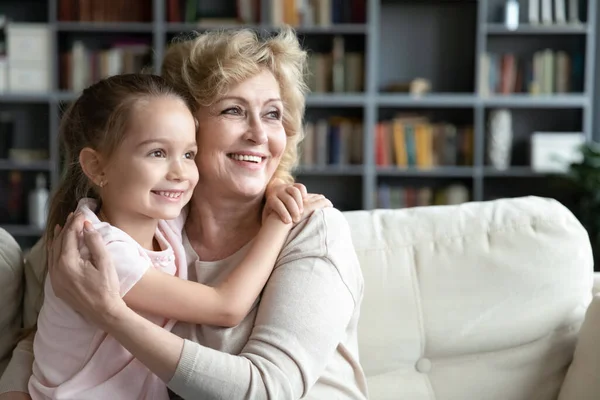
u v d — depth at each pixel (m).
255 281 1.33
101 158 1.32
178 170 1.30
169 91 1.35
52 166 5.04
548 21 4.97
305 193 1.49
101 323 1.21
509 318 1.66
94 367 1.27
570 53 5.17
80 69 5.04
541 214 1.74
